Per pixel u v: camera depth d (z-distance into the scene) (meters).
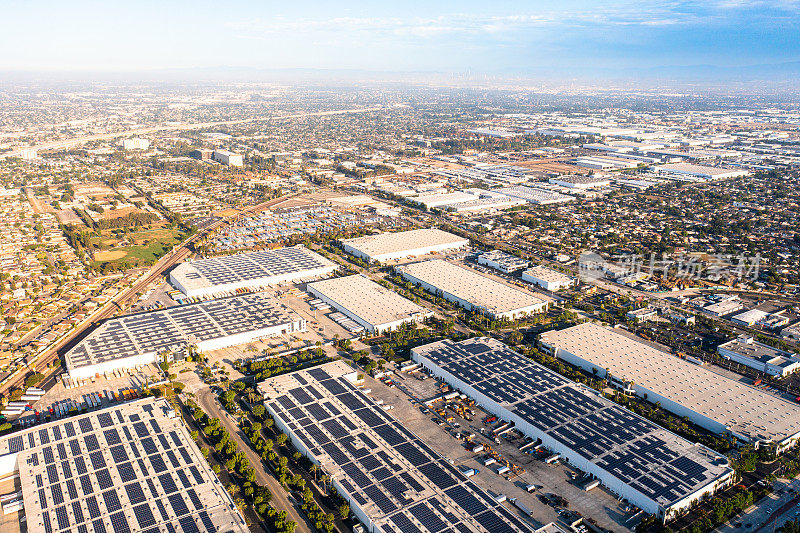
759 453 198.62
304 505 174.25
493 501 173.12
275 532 166.75
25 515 169.50
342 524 170.25
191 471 184.88
